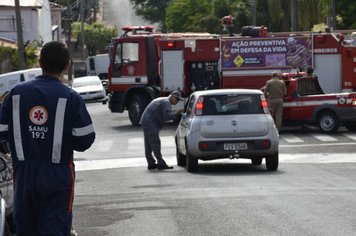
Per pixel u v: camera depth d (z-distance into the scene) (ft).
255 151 136.46
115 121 284.20
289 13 424.46
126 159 170.60
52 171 52.01
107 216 91.04
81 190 118.42
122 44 265.34
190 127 138.00
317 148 182.70
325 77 244.63
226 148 136.36
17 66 404.36
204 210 92.32
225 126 136.36
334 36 242.37
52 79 52.70
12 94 52.39
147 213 91.66
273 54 249.55
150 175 136.98
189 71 258.57
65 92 52.21
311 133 216.33
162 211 92.68
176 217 88.17
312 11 418.92
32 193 51.90
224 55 253.44
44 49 52.70
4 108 52.65
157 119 146.92
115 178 134.72
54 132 51.80
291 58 247.70
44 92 51.96
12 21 524.52
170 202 99.71
